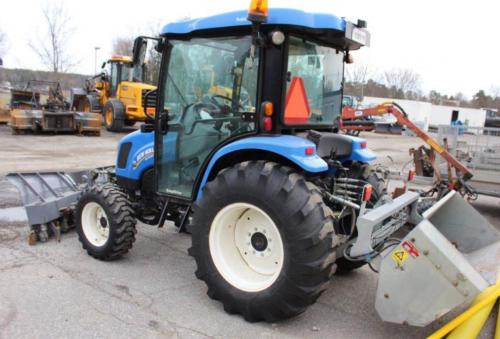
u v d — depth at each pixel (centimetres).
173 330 316
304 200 301
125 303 352
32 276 395
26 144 1250
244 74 351
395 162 1291
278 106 339
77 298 357
